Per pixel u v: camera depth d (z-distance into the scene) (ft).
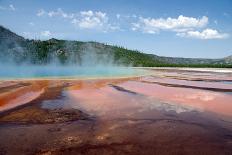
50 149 19.69
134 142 21.24
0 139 21.71
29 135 22.74
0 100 37.91
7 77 77.46
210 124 26.55
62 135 22.82
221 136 22.70
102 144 20.76
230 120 28.17
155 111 32.42
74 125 25.94
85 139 21.86
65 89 51.13
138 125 26.12
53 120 27.66
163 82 67.67
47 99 39.65
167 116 29.96
